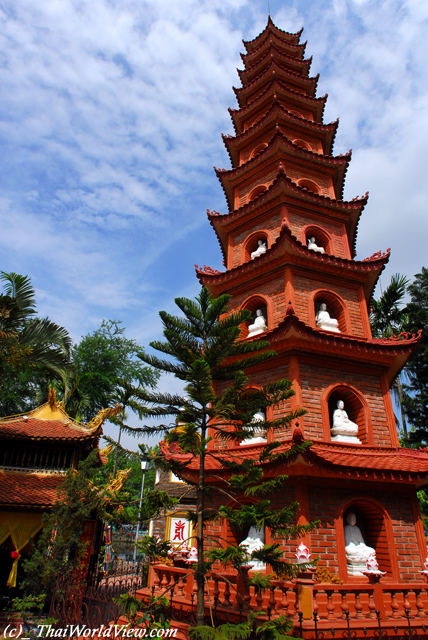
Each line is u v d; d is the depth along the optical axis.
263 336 14.90
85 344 47.12
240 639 8.58
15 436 21.00
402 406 35.09
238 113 25.03
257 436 14.80
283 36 30.05
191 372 8.91
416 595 11.13
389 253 17.70
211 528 14.23
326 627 9.48
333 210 19.72
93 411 44.28
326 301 17.88
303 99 24.30
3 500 18.45
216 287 18.88
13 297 20.28
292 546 11.97
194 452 9.24
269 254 16.88
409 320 35.03
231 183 22.61
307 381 14.66
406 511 13.45
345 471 11.80
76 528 18.33
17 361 20.12
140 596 12.74
